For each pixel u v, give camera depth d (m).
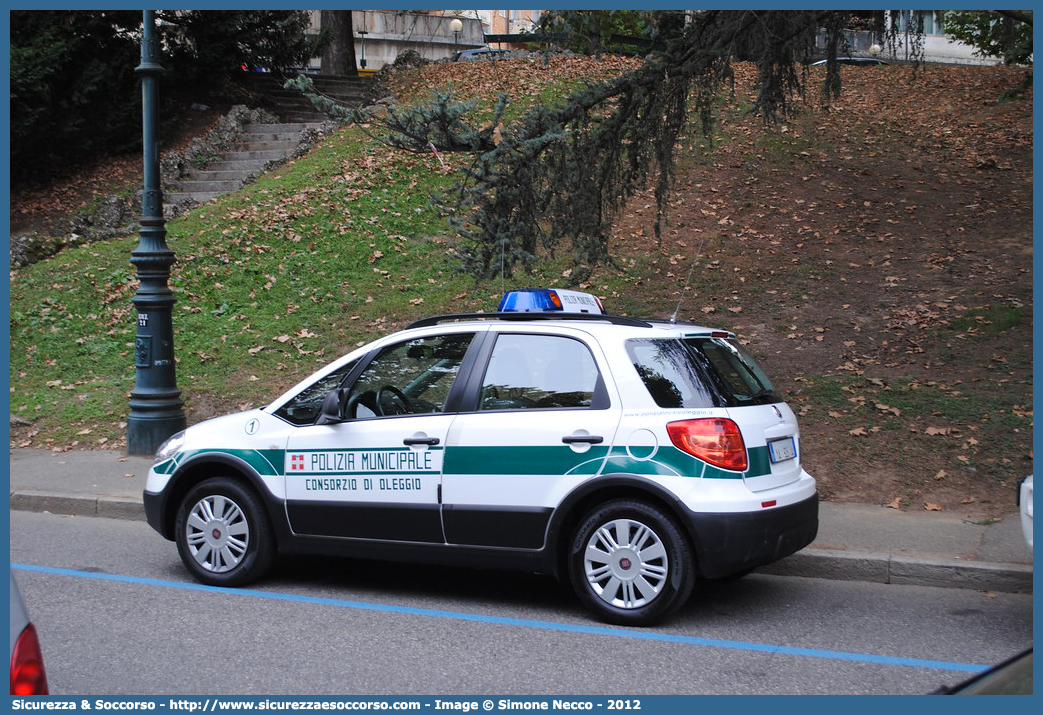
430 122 8.34
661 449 5.30
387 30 42.56
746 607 5.82
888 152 17.08
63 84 20.28
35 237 17.05
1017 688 1.96
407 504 5.80
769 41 9.25
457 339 6.01
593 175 9.33
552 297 6.20
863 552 6.54
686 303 11.94
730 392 5.52
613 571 5.39
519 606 5.86
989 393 8.88
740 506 5.19
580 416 5.50
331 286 13.58
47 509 8.75
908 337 10.32
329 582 6.47
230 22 22.05
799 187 15.60
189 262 14.46
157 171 10.21
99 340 13.05
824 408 9.08
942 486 7.80
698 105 9.76
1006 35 20.67
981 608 5.80
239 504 6.28
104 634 5.29
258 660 4.86
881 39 9.63
